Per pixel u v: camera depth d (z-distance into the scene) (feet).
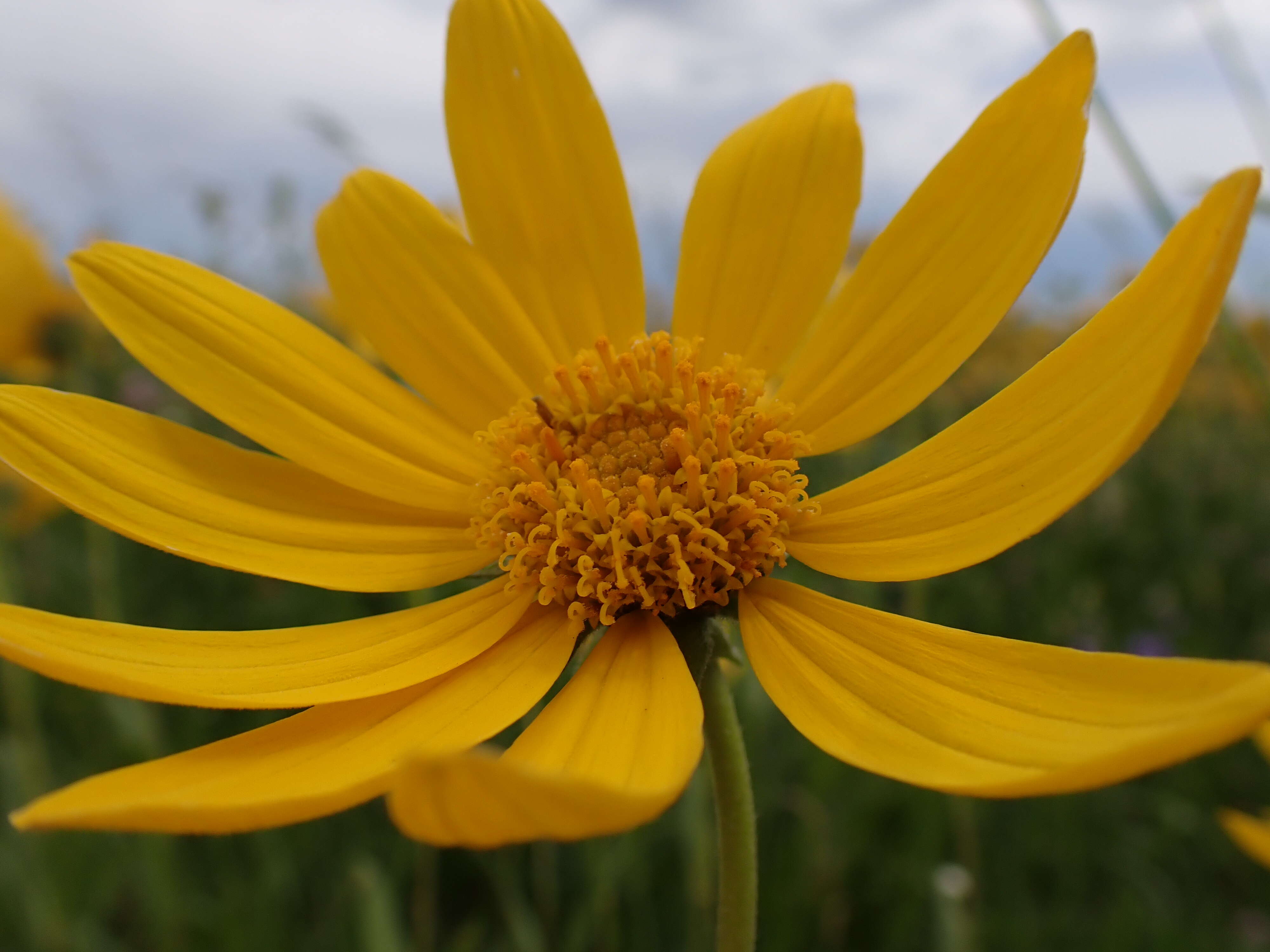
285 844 0.35
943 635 0.15
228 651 0.16
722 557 0.17
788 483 0.18
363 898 0.25
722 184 0.21
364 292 0.21
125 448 0.18
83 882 0.33
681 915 0.33
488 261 0.21
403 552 0.19
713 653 0.17
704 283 0.21
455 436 0.20
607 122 0.21
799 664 0.16
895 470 0.17
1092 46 0.17
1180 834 0.38
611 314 0.21
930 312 0.18
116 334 0.18
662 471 0.18
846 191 0.20
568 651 0.17
